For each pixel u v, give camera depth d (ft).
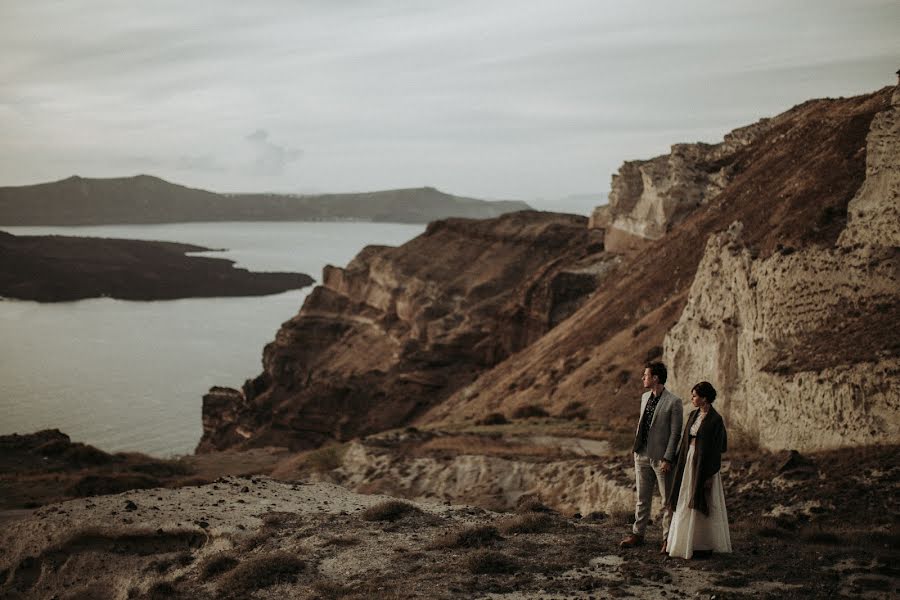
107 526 54.90
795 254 92.38
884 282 83.10
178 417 501.56
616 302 237.04
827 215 123.75
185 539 53.57
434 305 467.52
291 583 42.50
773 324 91.91
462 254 529.86
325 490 66.74
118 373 643.86
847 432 71.87
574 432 130.82
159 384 602.44
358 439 148.66
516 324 348.59
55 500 107.86
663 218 303.48
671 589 35.94
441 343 375.86
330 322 550.77
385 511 53.36
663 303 201.26
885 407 69.05
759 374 87.66
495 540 46.26
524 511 56.49
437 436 139.95
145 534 53.88
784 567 38.37
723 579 36.58
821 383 75.36
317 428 359.87
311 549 47.32
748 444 87.71
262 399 482.69
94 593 50.47
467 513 55.47
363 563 44.19
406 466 119.75
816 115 248.32
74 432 444.55
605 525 50.47
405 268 521.24
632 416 141.90
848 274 86.38
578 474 96.17
